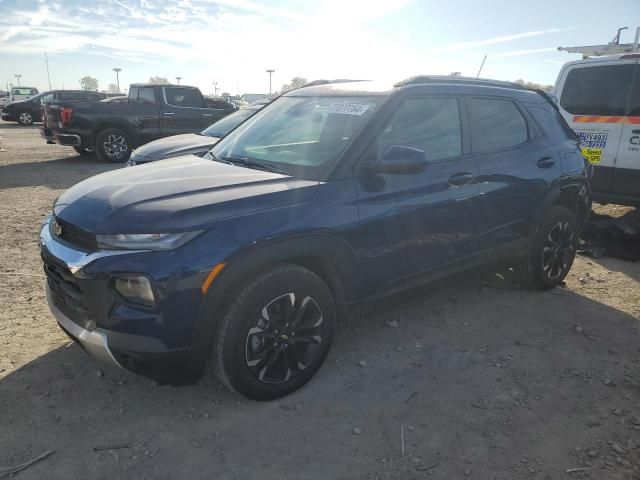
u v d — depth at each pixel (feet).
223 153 12.66
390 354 11.66
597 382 10.80
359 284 10.61
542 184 14.12
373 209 10.40
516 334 12.82
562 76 22.91
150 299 8.24
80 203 9.45
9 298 13.99
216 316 8.74
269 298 9.21
